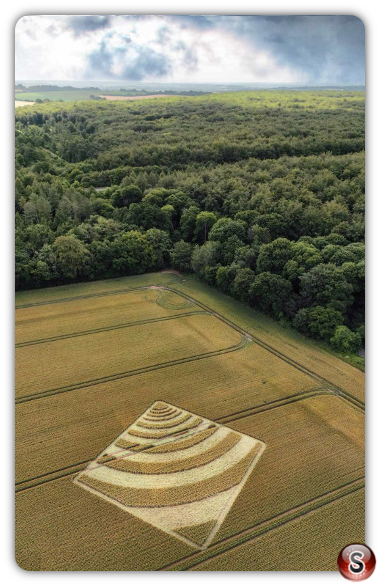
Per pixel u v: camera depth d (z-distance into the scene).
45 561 43.47
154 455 56.94
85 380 72.06
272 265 96.00
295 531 47.12
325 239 100.19
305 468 55.12
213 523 47.88
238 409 65.75
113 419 63.31
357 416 64.69
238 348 82.38
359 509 49.56
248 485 52.59
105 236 115.88
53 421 62.72
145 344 83.00
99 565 43.31
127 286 108.56
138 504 49.84
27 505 49.44
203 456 56.81
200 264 109.81
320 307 85.50
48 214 119.75
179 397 68.25
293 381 72.62
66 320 91.44
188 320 92.56
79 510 49.00
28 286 106.00
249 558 44.31
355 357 79.44
